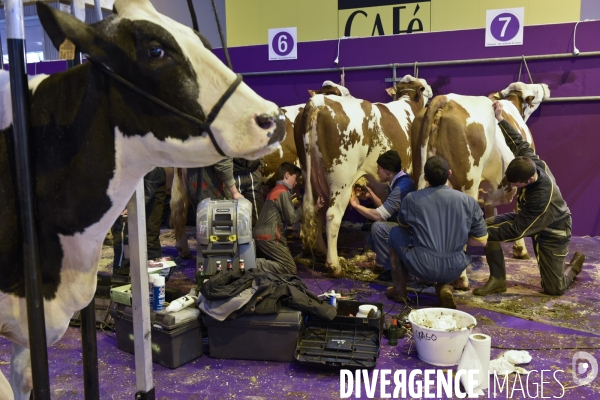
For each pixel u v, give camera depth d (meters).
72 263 1.59
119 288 3.44
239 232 3.77
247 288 3.23
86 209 1.51
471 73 6.58
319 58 6.97
